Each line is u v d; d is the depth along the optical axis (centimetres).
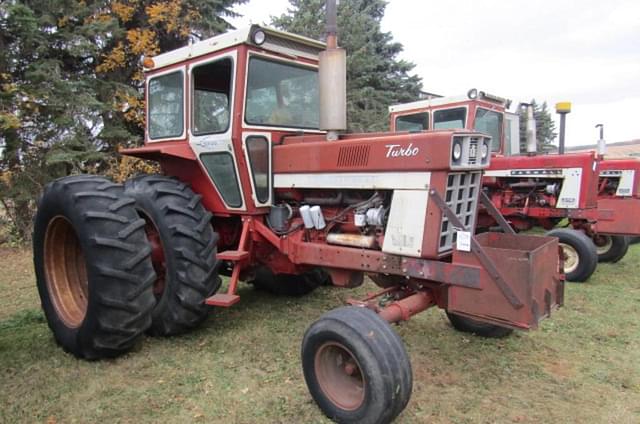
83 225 302
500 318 249
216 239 363
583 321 399
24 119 811
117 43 933
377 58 1452
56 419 252
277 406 265
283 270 382
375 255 299
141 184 376
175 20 941
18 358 322
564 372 307
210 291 354
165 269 356
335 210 335
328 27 308
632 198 597
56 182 335
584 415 257
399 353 235
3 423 247
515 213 642
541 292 252
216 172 366
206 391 281
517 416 256
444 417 254
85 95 824
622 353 337
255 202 348
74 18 870
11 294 496
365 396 232
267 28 336
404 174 280
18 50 809
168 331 353
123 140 941
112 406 264
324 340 251
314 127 388
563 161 602
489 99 673
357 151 301
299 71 377
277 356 328
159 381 293
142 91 977
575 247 530
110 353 315
